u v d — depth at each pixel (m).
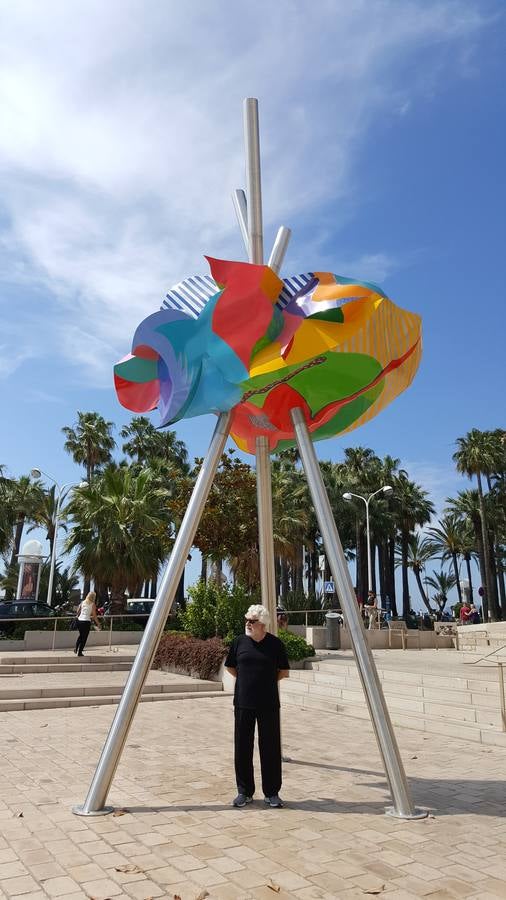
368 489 46.25
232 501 19.55
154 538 25.34
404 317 5.95
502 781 5.97
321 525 5.75
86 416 46.00
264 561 6.81
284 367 5.42
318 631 19.58
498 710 8.76
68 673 14.44
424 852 4.09
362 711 10.11
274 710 5.23
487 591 44.31
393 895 3.45
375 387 6.61
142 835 4.38
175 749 7.41
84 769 6.39
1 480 43.00
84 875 3.70
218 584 18.83
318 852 4.08
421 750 7.48
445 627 27.22
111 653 16.91
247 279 5.71
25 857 3.97
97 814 4.83
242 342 5.70
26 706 10.80
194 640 15.15
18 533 46.97
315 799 5.31
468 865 3.88
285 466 43.81
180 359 6.02
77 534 24.91
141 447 47.25
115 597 24.81
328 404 6.30
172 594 5.55
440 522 56.41
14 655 15.99
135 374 6.65
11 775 6.12
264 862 3.91
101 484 27.05
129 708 5.18
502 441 45.75
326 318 5.43
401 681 11.41
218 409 6.22
